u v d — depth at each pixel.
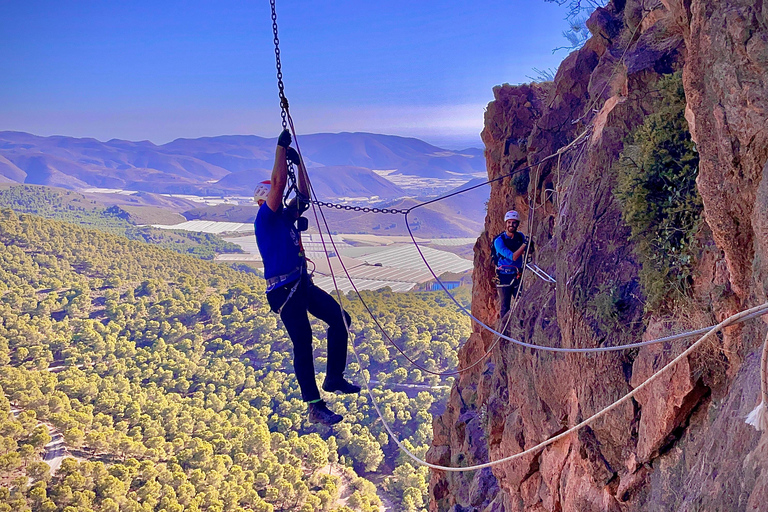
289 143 6.21
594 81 13.38
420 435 129.62
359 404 145.62
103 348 196.88
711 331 4.35
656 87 8.60
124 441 114.00
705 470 4.93
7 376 154.88
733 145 5.17
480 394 18.77
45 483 90.12
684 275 6.52
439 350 184.25
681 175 6.92
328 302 6.24
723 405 5.25
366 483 105.31
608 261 8.10
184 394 168.50
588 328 8.00
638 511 7.11
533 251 13.61
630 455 7.31
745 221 5.29
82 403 149.12
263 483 103.69
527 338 11.19
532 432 10.91
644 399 6.94
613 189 8.08
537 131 15.04
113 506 85.56
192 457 109.25
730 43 5.09
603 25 14.05
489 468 17.53
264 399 156.25
